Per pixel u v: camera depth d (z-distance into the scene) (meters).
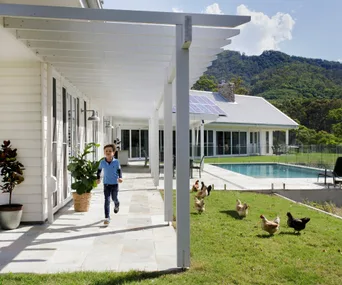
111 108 13.65
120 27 4.08
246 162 20.72
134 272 3.40
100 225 5.46
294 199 9.38
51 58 5.39
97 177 5.84
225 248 4.23
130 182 11.15
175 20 3.48
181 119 3.59
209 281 3.21
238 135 27.62
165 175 5.61
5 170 5.21
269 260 3.80
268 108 30.94
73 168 6.52
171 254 4.02
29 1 3.93
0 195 5.49
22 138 5.52
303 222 4.94
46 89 5.65
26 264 3.68
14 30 4.19
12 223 5.17
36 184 5.54
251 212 6.55
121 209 6.78
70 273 3.37
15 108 5.51
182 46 3.53
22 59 5.35
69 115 7.71
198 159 20.30
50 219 5.63
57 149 6.46
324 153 17.55
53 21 3.95
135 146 23.30
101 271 3.46
